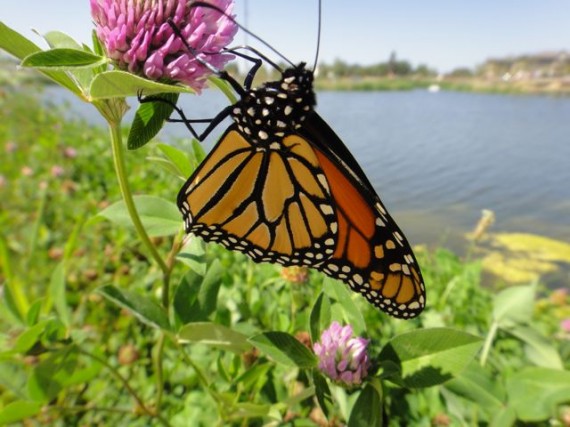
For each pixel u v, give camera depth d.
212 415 0.12
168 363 0.14
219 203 0.09
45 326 0.10
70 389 0.14
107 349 0.16
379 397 0.08
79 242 0.23
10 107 0.56
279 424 0.11
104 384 0.14
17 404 0.09
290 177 0.09
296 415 0.11
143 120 0.08
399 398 0.11
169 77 0.07
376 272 0.09
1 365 0.10
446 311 0.16
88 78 0.08
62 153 0.33
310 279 0.15
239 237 0.09
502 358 0.13
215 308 0.10
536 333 0.12
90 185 0.30
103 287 0.09
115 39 0.07
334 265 0.10
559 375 0.09
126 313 0.16
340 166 0.09
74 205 0.27
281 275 0.14
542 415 0.09
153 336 0.16
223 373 0.12
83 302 0.17
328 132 0.09
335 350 0.08
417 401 0.11
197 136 0.08
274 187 0.09
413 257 0.09
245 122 0.08
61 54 0.07
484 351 0.12
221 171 0.09
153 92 0.07
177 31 0.07
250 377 0.10
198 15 0.07
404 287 0.09
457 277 0.17
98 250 0.22
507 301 0.12
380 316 0.15
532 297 0.12
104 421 0.13
